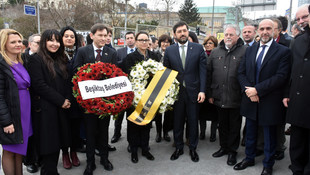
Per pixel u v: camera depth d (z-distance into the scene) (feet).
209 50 14.15
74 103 9.65
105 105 8.63
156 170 10.18
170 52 10.93
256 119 9.53
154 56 11.56
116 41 39.75
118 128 13.29
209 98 11.51
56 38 8.73
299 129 8.47
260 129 11.54
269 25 9.05
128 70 10.85
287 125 16.05
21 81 7.93
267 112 9.22
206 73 10.85
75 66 9.56
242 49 10.54
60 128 8.85
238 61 10.43
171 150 12.25
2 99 7.45
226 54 10.75
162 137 14.14
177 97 10.73
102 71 8.95
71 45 10.52
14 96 7.66
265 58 9.23
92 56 9.76
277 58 9.04
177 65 10.68
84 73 8.74
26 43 15.30
